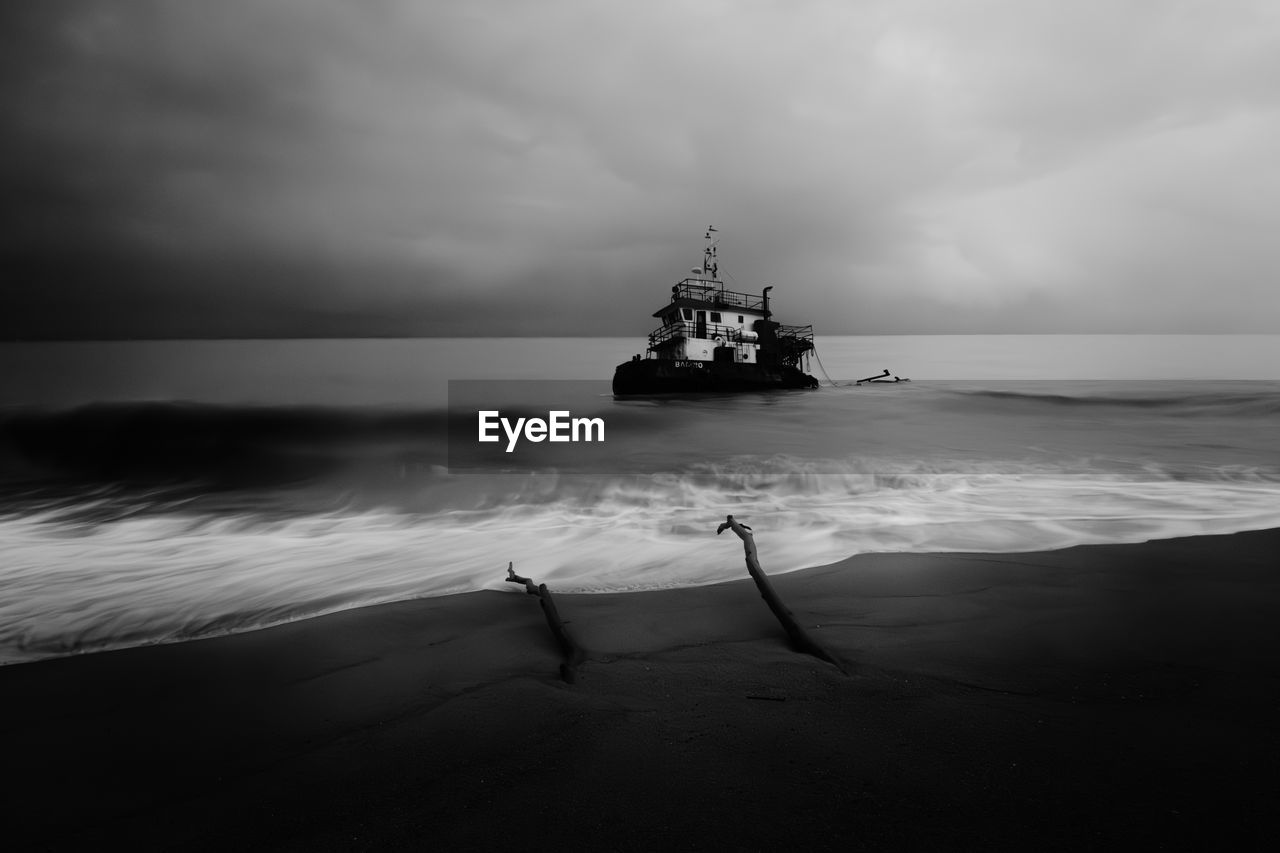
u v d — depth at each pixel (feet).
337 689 13.30
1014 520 30.76
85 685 14.06
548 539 30.07
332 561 26.89
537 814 8.71
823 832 8.13
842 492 43.88
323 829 8.63
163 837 8.65
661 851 7.87
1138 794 8.77
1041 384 177.17
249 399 119.96
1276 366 255.50
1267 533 26.09
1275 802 8.52
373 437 77.97
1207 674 12.65
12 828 8.96
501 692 12.54
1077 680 12.52
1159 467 52.11
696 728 10.92
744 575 22.43
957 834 8.03
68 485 51.16
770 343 137.08
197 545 31.19
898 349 537.65
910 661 13.65
